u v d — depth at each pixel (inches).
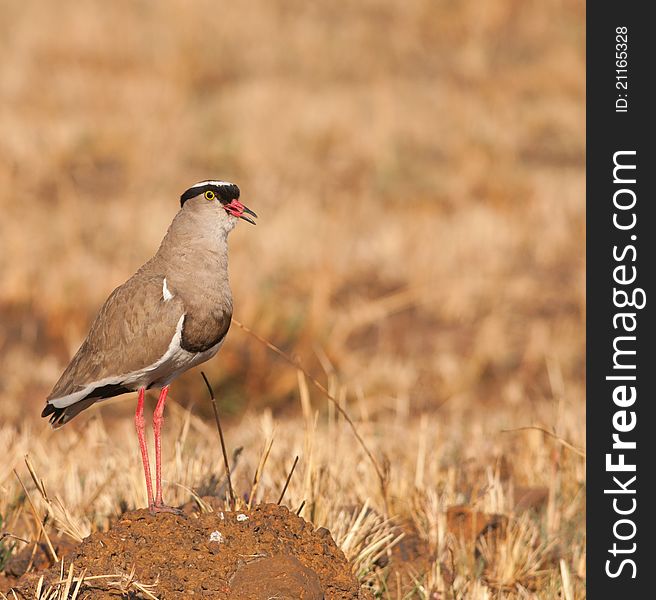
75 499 333.1
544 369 628.4
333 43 1312.7
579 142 1056.8
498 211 853.2
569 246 783.1
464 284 707.4
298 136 1003.9
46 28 1268.5
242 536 259.0
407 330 671.1
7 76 1120.8
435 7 1449.3
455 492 370.6
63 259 712.4
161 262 290.4
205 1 1386.6
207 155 959.0
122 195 868.6
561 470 401.7
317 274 700.7
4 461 361.4
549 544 341.1
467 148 983.6
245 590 243.4
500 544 328.8
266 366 598.2
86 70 1179.3
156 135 989.8
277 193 878.4
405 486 352.5
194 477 329.7
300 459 355.6
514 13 1433.3
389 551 308.3
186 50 1227.9
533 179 925.8
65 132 973.2
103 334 287.7
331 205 853.8
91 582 246.7
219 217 289.3
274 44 1300.4
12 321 649.0
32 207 823.1
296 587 242.8
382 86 1160.2
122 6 1362.0
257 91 1115.3
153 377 289.0
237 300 637.9
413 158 971.9
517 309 694.5
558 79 1230.9
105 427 537.3
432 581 300.2
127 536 259.6
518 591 312.7
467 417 547.8
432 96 1151.0
